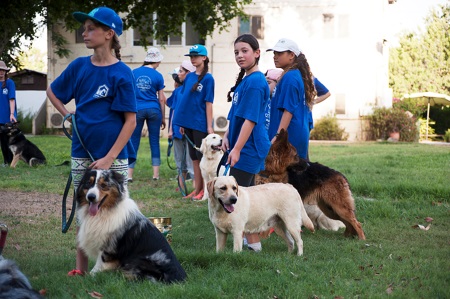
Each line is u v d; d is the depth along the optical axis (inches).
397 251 249.6
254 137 240.5
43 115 1211.2
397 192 401.7
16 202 361.1
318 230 303.4
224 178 226.5
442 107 1403.8
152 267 184.4
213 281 190.5
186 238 272.5
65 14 870.4
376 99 1202.6
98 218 183.0
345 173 514.0
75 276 191.6
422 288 191.6
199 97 383.6
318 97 346.0
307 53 1167.6
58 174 503.8
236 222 230.5
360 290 188.5
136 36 1171.3
